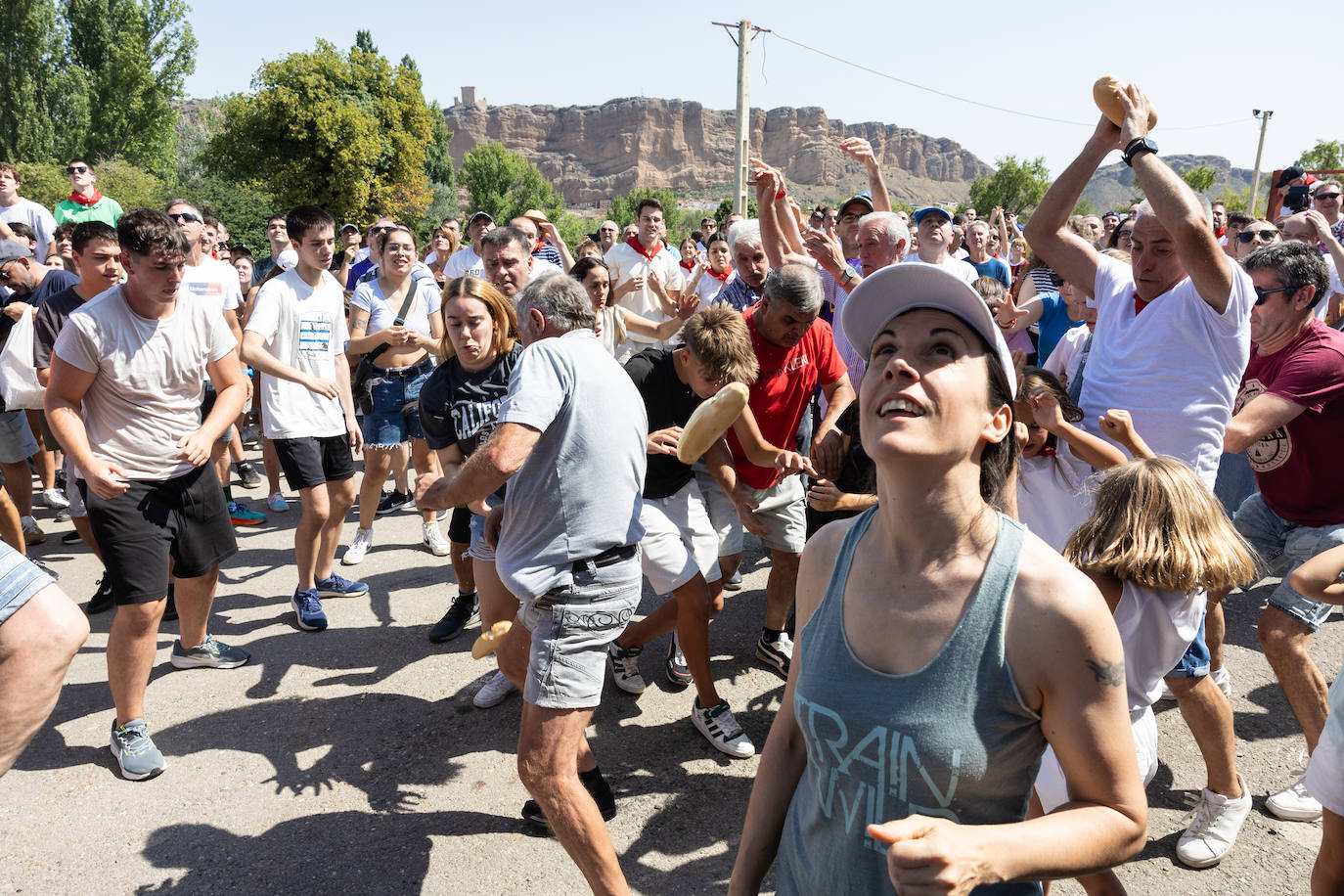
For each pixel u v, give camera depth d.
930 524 1.09
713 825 2.95
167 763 3.35
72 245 4.07
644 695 3.83
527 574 2.41
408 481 7.35
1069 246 3.08
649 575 3.31
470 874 2.72
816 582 1.32
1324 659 4.03
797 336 3.50
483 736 3.53
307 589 4.52
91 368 3.19
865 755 1.13
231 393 3.63
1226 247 7.84
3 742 1.66
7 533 4.66
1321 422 3.06
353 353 5.19
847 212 6.36
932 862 0.91
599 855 2.34
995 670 1.05
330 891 2.66
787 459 3.42
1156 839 2.83
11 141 37.12
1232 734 2.70
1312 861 2.72
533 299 2.63
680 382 3.42
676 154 192.75
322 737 3.52
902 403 1.05
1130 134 2.58
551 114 197.50
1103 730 1.04
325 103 36.53
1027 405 2.62
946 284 1.05
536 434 2.34
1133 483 2.22
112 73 39.09
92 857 2.83
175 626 4.58
